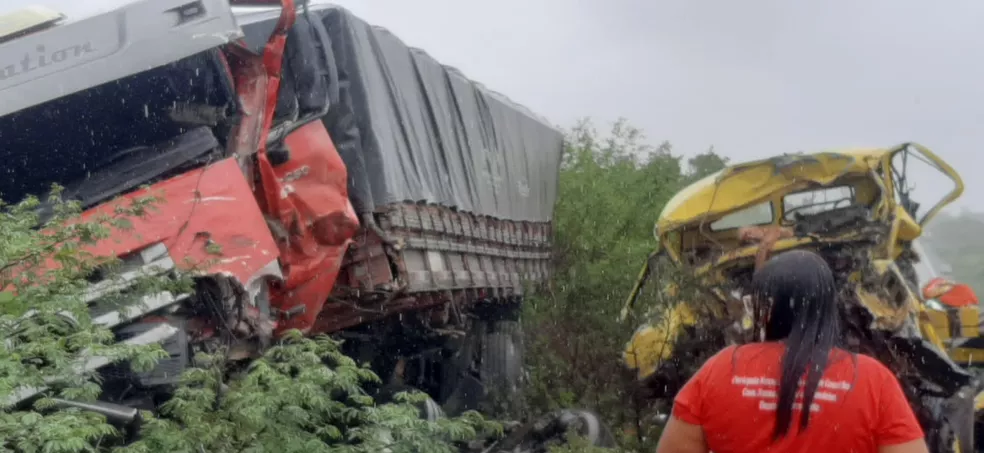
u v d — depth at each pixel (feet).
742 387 10.41
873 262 28.71
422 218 27.71
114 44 19.97
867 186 30.91
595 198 49.65
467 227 32.55
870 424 10.05
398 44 28.99
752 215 32.76
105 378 17.24
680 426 10.80
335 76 24.73
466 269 32.24
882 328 27.76
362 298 25.41
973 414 27.94
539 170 44.65
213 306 19.26
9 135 21.43
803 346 10.28
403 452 17.30
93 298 17.40
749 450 10.31
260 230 19.99
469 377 35.47
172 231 19.06
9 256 16.22
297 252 22.31
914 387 27.78
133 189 21.38
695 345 31.58
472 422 18.99
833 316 10.48
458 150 32.86
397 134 27.17
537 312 36.73
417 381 32.55
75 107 21.11
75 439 13.15
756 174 31.89
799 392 10.16
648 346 32.19
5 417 13.39
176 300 18.30
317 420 17.43
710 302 31.73
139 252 18.70
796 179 31.40
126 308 17.53
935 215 31.40
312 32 24.63
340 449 16.92
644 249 44.75
